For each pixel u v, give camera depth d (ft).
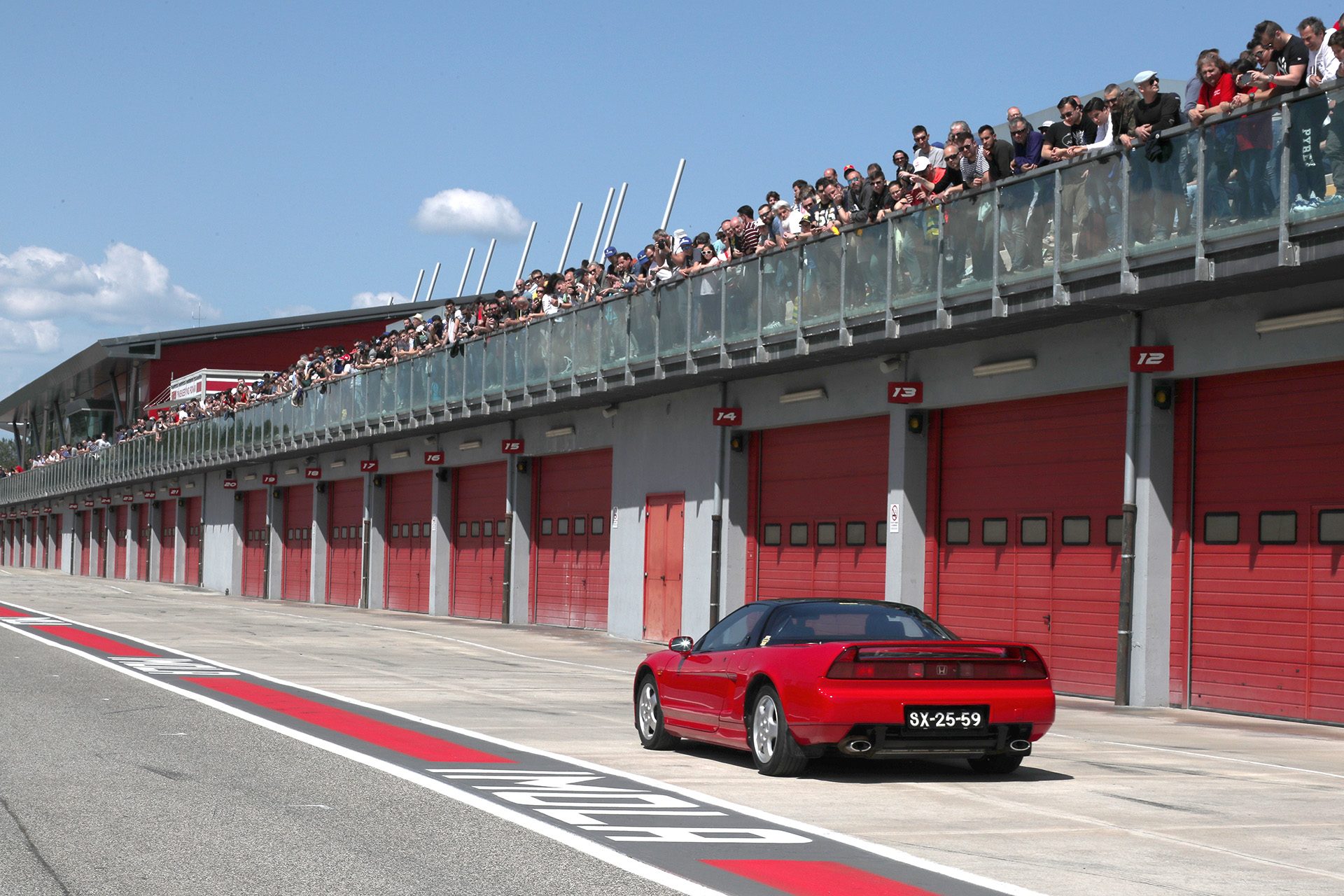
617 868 23.48
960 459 69.00
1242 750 42.11
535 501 114.21
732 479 84.99
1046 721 33.81
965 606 68.33
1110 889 22.48
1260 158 46.44
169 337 224.94
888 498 71.87
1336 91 43.57
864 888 22.31
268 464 170.19
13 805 28.71
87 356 239.09
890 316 64.18
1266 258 46.55
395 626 106.11
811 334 70.03
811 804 30.68
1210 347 53.83
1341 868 24.32
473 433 121.19
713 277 78.18
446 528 128.47
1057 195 54.75
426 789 31.60
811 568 79.87
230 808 28.73
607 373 89.71
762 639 36.45
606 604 102.89
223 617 111.65
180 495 206.69
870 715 32.63
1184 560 56.29
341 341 232.94
